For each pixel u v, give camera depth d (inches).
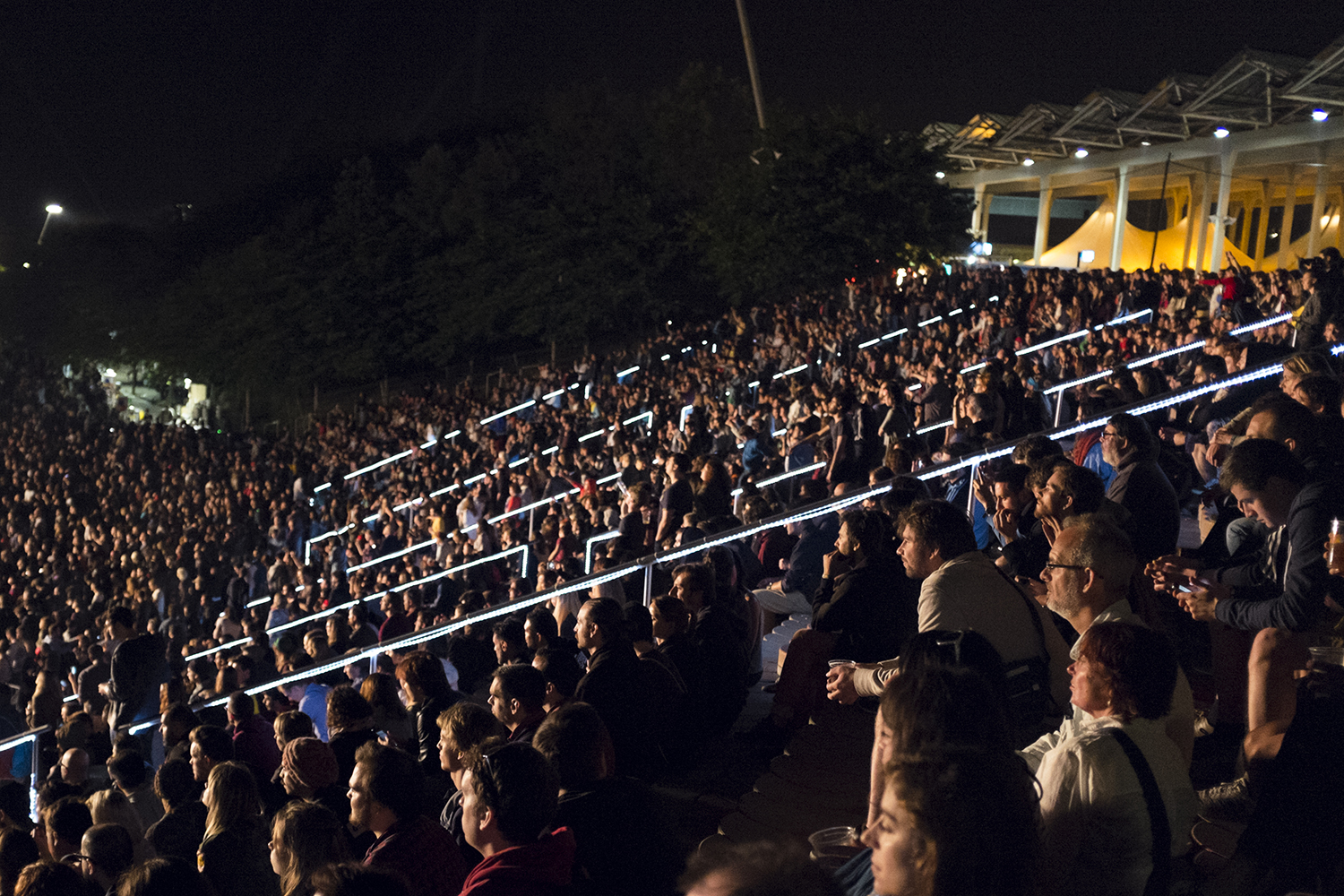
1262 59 1398.9
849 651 240.5
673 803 240.5
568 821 157.9
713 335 1444.4
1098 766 117.6
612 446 837.8
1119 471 244.4
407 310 2127.2
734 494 608.4
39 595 927.7
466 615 447.5
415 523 930.7
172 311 2346.2
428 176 2132.1
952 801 77.5
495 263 1993.1
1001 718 104.0
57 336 2699.3
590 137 1932.8
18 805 318.0
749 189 1684.3
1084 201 2785.4
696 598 299.9
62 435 1882.4
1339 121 1481.3
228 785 215.2
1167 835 116.0
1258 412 184.2
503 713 219.6
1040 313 992.9
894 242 1601.9
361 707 261.0
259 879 209.3
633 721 235.8
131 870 152.8
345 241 2148.1
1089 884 117.1
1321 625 163.0
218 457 1530.5
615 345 1909.4
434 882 174.9
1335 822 124.6
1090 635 124.0
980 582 166.9
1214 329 644.1
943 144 1668.3
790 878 62.4
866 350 976.3
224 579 941.2
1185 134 1700.3
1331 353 373.7
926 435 614.5
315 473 1379.2
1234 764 194.7
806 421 585.0
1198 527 411.8
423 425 1412.4
